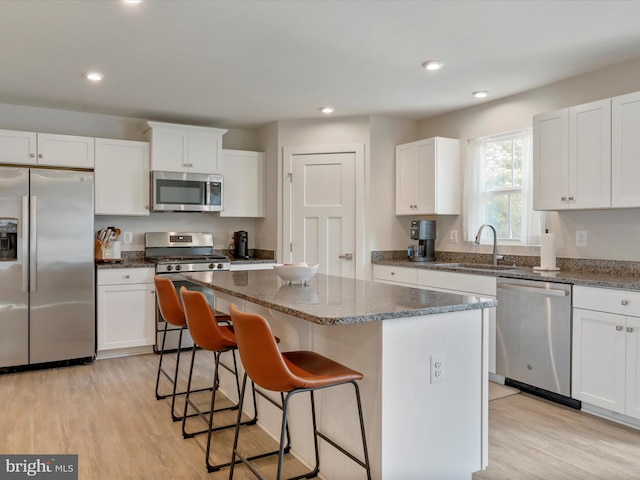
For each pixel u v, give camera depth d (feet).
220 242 17.83
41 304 12.90
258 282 9.27
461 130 15.11
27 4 8.05
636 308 8.76
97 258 15.07
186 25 8.92
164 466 7.67
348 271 15.98
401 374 6.27
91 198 13.62
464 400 6.89
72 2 8.00
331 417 7.12
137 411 9.95
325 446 7.29
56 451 8.14
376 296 7.32
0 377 12.30
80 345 13.43
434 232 15.72
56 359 13.10
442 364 6.64
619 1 7.99
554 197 11.25
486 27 9.02
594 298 9.46
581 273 11.22
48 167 13.73
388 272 15.14
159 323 14.58
